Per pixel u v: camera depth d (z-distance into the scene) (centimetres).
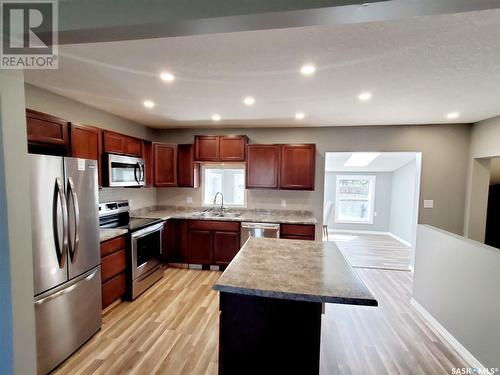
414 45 163
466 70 199
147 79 227
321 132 422
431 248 260
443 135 389
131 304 288
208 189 474
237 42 162
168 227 400
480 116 338
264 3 101
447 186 390
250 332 153
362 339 233
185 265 405
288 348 151
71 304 203
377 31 147
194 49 171
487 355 184
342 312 281
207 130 452
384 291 335
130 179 341
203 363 197
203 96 273
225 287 138
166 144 418
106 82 235
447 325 231
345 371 192
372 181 710
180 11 107
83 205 216
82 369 190
